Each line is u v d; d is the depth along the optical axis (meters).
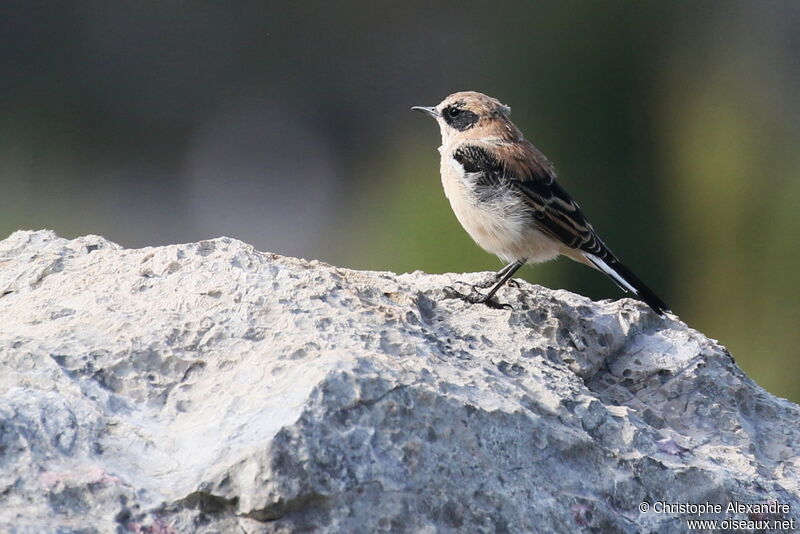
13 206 32.31
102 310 8.30
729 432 9.35
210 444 6.93
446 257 27.75
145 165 34.38
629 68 30.36
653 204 27.05
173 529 6.54
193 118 36.28
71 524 6.42
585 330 9.87
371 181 33.94
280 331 7.98
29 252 9.72
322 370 7.17
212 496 6.64
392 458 7.01
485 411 7.46
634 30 30.88
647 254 26.17
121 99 36.56
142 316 8.16
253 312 8.20
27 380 7.38
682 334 10.36
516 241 12.24
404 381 7.34
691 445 8.91
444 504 7.02
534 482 7.38
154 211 32.31
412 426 7.18
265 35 38.44
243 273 8.73
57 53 37.25
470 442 7.30
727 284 25.14
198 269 8.84
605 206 27.06
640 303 10.56
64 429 6.97
